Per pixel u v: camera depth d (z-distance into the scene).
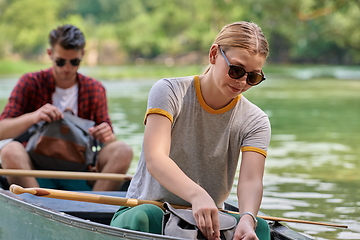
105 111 4.98
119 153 4.54
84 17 74.19
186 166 2.88
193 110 2.85
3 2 61.31
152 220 2.64
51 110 4.49
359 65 59.88
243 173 2.90
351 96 19.36
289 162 6.97
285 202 5.00
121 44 65.94
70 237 2.80
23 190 2.80
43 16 63.03
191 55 64.12
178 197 2.86
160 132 2.76
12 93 4.71
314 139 9.09
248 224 2.62
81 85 4.86
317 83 27.59
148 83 26.89
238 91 2.72
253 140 2.93
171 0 65.44
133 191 3.00
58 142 4.54
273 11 29.33
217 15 51.84
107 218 3.54
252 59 2.65
